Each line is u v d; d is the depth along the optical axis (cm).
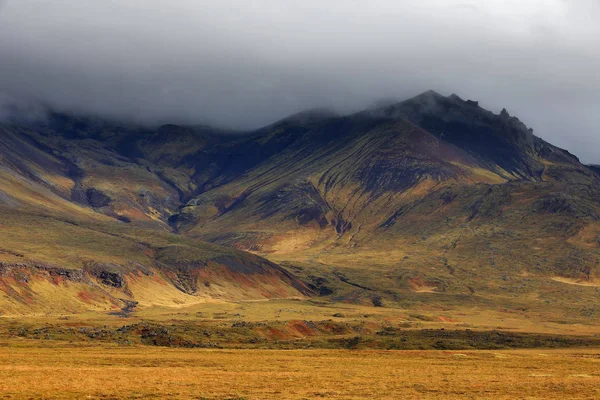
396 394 17425
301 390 17575
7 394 15450
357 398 16625
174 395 16312
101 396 15875
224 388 17500
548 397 17338
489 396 17388
